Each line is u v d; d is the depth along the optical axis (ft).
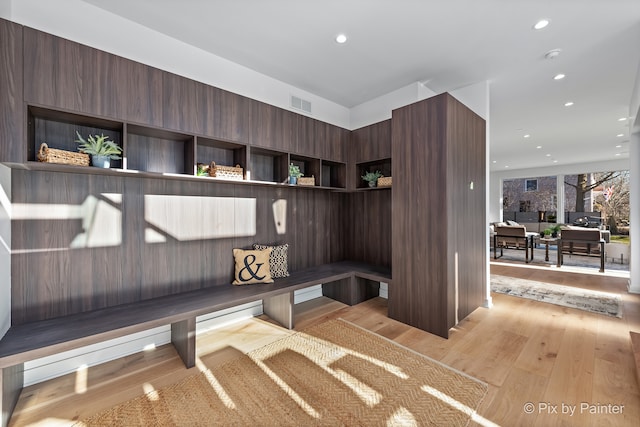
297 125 11.16
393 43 8.95
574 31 8.33
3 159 5.64
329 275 11.23
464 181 9.98
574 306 11.78
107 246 7.70
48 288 6.86
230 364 7.54
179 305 7.82
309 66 10.37
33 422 5.52
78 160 6.54
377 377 6.93
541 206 36.01
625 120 16.57
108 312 7.27
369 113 13.41
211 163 9.02
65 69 6.34
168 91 7.87
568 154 26.04
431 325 9.32
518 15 7.61
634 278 13.74
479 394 6.28
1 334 5.81
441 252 9.04
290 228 12.11
